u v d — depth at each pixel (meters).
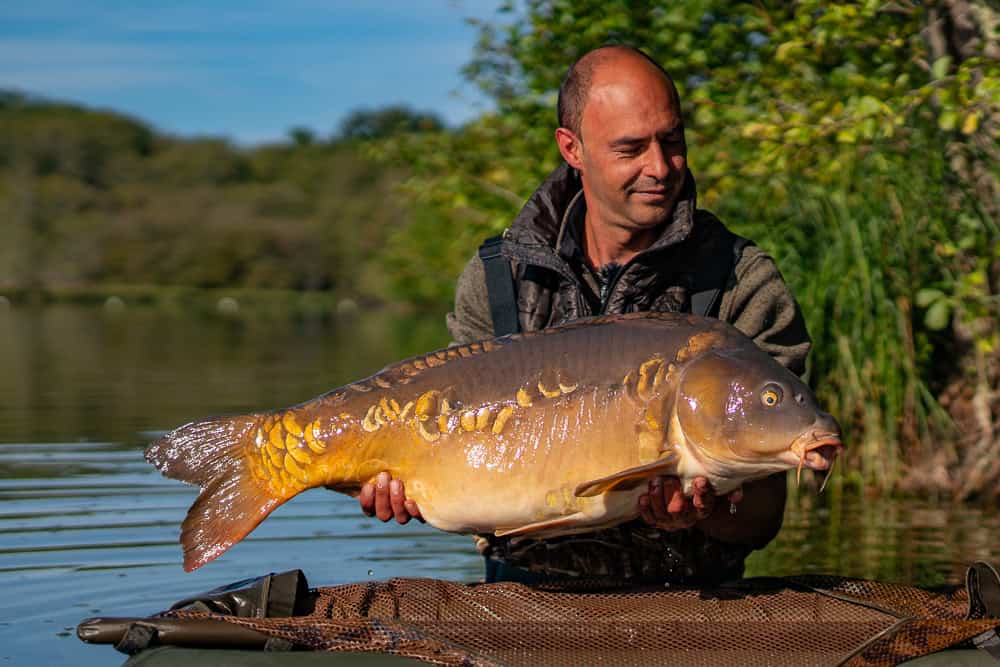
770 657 2.91
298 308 43.38
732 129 7.12
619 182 3.11
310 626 2.88
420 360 2.90
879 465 6.46
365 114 54.78
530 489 2.75
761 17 7.48
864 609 2.97
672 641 2.94
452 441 2.79
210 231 55.44
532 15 8.03
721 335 2.74
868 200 6.57
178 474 2.92
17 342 19.50
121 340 20.41
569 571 3.22
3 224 57.16
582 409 2.73
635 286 3.18
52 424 8.29
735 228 7.20
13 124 64.75
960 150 6.34
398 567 4.47
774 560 4.63
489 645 2.93
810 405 2.58
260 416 2.90
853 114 6.07
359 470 2.85
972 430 6.46
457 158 9.31
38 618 3.71
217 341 20.16
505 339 2.88
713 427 2.61
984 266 5.99
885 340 6.47
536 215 3.30
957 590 3.16
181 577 4.25
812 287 6.69
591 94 3.13
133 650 2.84
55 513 5.25
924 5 6.48
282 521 5.24
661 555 3.16
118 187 61.62
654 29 7.61
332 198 55.72
